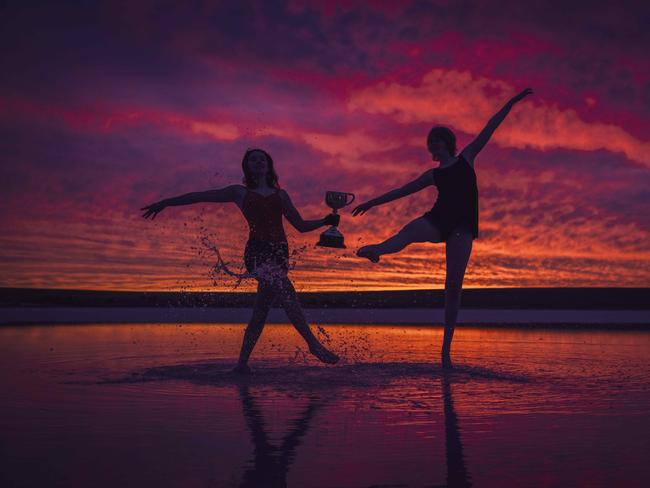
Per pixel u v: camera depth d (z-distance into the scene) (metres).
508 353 4.93
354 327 7.81
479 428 2.33
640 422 2.44
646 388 3.28
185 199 4.39
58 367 3.92
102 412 2.58
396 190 4.69
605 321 8.99
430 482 1.70
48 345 5.25
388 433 2.25
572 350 5.12
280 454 1.97
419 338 6.27
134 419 2.45
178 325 7.82
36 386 3.21
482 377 3.69
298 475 1.76
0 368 3.86
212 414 2.56
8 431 2.24
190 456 1.94
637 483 1.70
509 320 9.14
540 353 4.92
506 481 1.71
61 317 8.94
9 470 1.79
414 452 2.00
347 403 2.83
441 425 2.38
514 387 3.31
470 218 4.41
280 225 4.30
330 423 2.40
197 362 4.25
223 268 4.30
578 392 3.12
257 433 2.24
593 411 2.64
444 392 3.14
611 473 1.78
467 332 7.12
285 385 3.37
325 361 4.22
